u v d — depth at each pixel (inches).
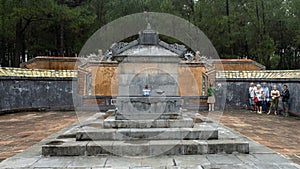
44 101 678.5
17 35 836.6
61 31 890.1
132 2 672.4
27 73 659.4
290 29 1049.5
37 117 537.6
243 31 950.4
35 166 210.4
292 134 355.9
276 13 1052.5
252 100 656.4
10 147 282.0
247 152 243.9
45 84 682.8
